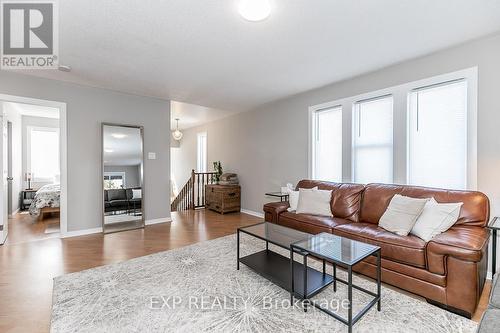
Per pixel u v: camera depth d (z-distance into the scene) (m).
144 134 4.54
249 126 5.66
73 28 2.26
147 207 4.58
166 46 2.61
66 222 3.77
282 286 2.04
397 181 3.15
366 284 2.30
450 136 2.77
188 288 2.21
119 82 3.77
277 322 1.75
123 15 2.07
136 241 3.58
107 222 4.08
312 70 3.31
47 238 3.71
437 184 2.87
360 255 1.80
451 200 2.43
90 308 1.91
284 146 4.75
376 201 2.99
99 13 2.04
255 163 5.49
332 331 1.66
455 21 2.18
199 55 2.84
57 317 1.80
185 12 2.03
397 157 3.15
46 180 6.30
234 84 3.86
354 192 3.26
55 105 3.67
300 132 4.42
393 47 2.67
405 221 2.40
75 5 1.93
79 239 3.67
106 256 2.99
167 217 4.83
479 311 1.88
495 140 2.42
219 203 5.71
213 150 7.02
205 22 2.18
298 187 4.05
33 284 2.31
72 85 3.81
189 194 6.61
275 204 3.73
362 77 3.50
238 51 2.74
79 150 3.89
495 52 2.42
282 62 3.04
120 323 1.74
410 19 2.15
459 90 2.70
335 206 3.33
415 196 2.67
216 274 2.48
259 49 2.70
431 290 1.96
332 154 3.99
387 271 2.23
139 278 2.40
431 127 2.91
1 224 3.42
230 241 3.56
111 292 2.14
